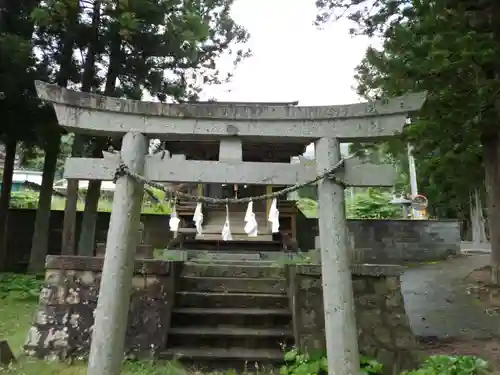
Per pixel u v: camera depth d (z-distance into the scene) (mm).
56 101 4430
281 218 12898
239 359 5406
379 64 8539
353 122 4477
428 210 25438
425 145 9633
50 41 11680
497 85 7402
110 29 10789
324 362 4793
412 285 10617
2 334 6340
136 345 5555
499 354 5664
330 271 4105
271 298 6676
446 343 6289
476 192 21375
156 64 11906
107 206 21531
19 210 13609
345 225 4262
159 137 4543
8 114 10438
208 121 4480
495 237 9953
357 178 4332
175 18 10477
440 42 7363
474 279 10547
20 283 9727
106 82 11734
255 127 4469
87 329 5500
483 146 9977
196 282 7121
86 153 12156
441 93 7488
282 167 4438
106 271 4043
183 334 5805
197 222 4738
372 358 5258
